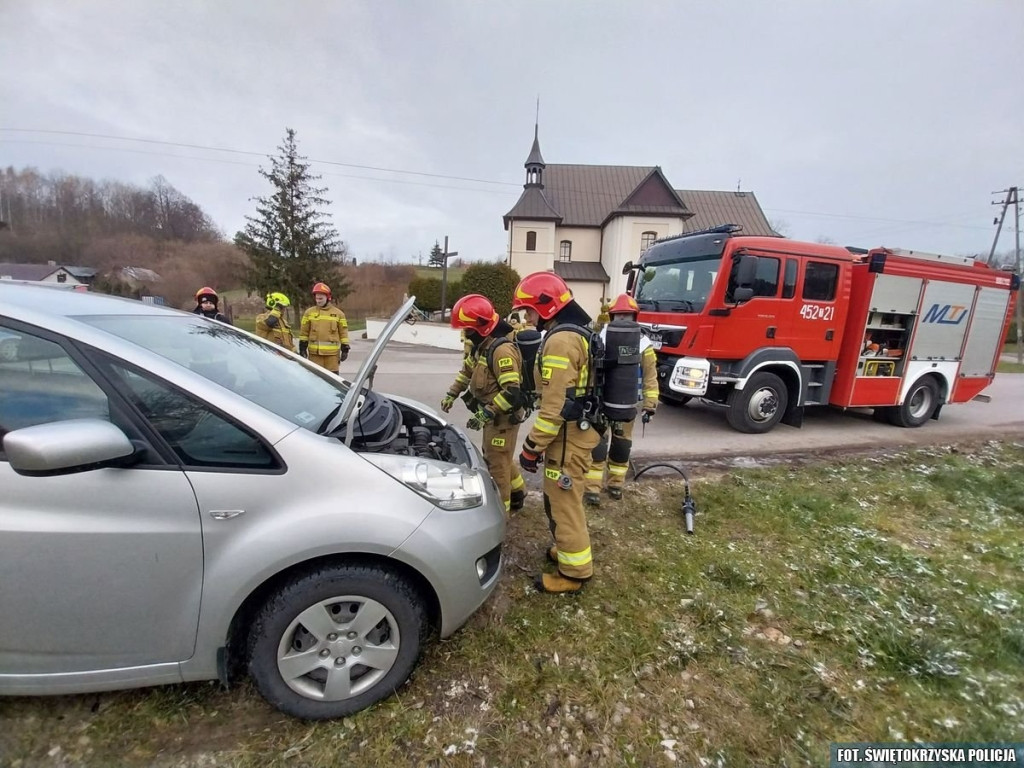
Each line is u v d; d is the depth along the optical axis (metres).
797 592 2.77
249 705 1.91
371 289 41.06
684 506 3.71
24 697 1.88
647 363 4.12
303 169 28.78
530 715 1.91
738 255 5.82
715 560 3.06
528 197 30.59
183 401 1.72
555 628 2.39
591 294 31.00
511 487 3.55
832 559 3.13
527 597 2.63
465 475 2.16
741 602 2.65
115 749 1.72
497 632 2.33
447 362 14.52
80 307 2.01
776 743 1.83
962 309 7.10
